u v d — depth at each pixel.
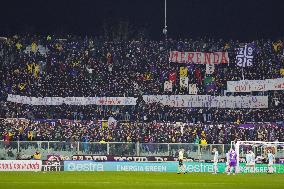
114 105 131.25
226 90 136.62
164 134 116.06
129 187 63.41
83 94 131.12
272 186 66.81
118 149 104.25
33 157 101.44
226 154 97.69
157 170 101.69
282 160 104.06
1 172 94.06
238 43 147.88
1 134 112.88
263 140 117.88
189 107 133.00
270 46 145.62
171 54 143.12
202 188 63.41
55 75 135.38
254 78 137.62
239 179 79.06
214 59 142.88
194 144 105.12
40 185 65.69
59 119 123.50
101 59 142.00
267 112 129.75
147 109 128.38
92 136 114.38
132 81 136.12
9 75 133.12
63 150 102.88
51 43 144.88
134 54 143.88
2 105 124.38
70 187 63.22
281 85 136.00
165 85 135.62
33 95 129.12
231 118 128.00
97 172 94.94
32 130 114.00
